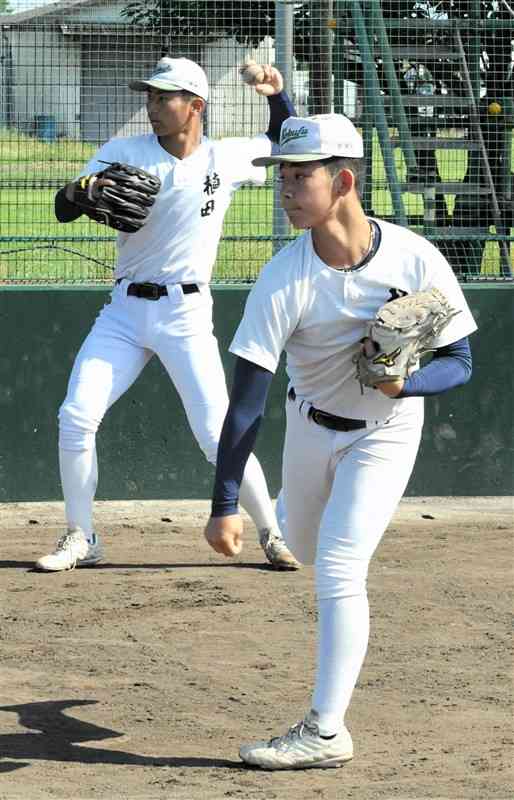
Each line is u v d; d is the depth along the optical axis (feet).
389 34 103.86
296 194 33.63
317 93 83.61
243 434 34.68
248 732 39.01
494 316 75.56
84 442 59.31
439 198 99.96
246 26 80.07
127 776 35.06
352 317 34.27
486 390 76.02
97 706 41.34
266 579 58.49
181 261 58.23
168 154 57.06
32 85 76.74
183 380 58.90
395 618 51.88
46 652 47.19
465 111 101.50
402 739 38.19
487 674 44.83
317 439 36.11
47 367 73.51
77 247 79.56
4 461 73.72
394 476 35.76
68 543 60.13
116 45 77.71
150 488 74.95
